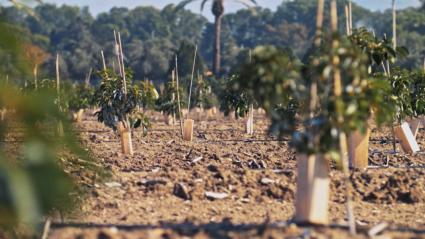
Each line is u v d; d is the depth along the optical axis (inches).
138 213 506.9
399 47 604.4
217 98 2667.3
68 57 3811.5
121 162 788.0
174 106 1779.0
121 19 6456.7
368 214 524.1
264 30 6471.5
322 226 390.6
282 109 731.4
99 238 364.2
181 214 509.7
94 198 529.0
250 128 1382.9
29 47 275.4
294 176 632.4
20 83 266.8
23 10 311.3
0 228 321.4
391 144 1090.1
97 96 1046.4
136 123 1028.5
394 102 672.4
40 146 250.2
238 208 538.0
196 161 808.9
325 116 385.1
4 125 251.9
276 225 389.4
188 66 2994.6
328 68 376.8
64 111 262.8
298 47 5467.5
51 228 392.2
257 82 385.7
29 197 232.8
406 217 514.0
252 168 753.6
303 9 6525.6
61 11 5984.3
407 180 606.2
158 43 4677.7
